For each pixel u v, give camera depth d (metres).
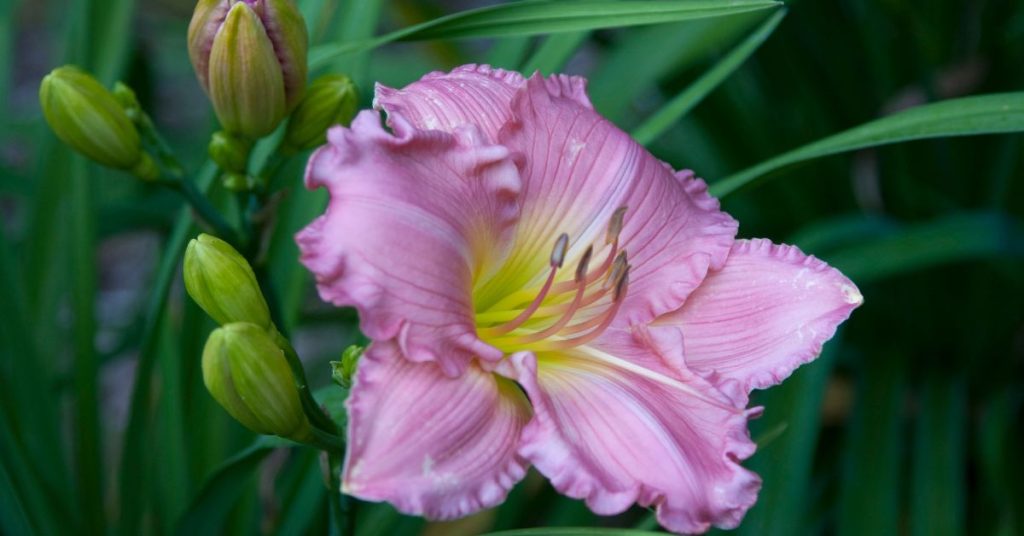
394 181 0.58
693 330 0.63
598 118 0.63
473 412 0.58
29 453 0.70
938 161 0.89
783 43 0.87
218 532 0.74
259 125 0.65
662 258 0.63
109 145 0.66
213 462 0.75
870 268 0.78
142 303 0.94
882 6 0.84
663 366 0.62
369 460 0.56
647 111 1.00
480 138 0.60
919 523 0.82
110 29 0.76
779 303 0.63
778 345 0.62
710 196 0.65
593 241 0.63
